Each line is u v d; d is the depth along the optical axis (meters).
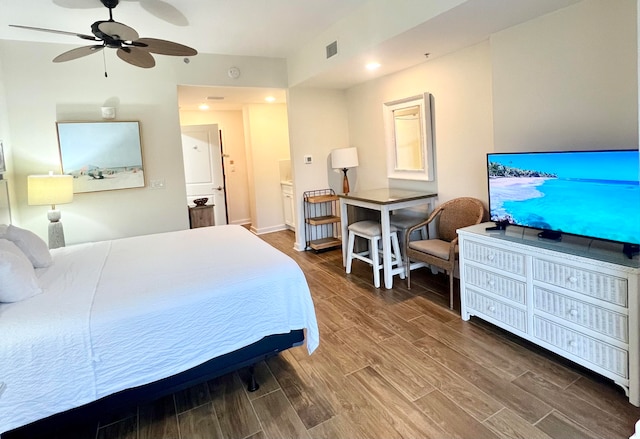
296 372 2.43
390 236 3.78
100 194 4.05
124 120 4.06
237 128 7.06
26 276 2.00
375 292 3.69
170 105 4.29
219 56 4.48
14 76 3.61
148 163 4.24
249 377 2.29
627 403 1.96
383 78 4.53
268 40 4.07
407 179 4.33
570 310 2.18
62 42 3.71
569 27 2.53
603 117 2.41
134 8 3.04
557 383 2.15
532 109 2.81
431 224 4.02
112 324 1.76
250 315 2.10
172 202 4.38
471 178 3.55
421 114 3.96
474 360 2.43
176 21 3.36
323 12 3.41
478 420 1.91
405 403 2.07
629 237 2.02
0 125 3.39
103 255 2.81
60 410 1.67
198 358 1.96
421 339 2.74
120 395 1.85
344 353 2.62
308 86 4.96
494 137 3.13
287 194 6.50
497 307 2.66
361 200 3.93
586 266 2.06
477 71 3.35
